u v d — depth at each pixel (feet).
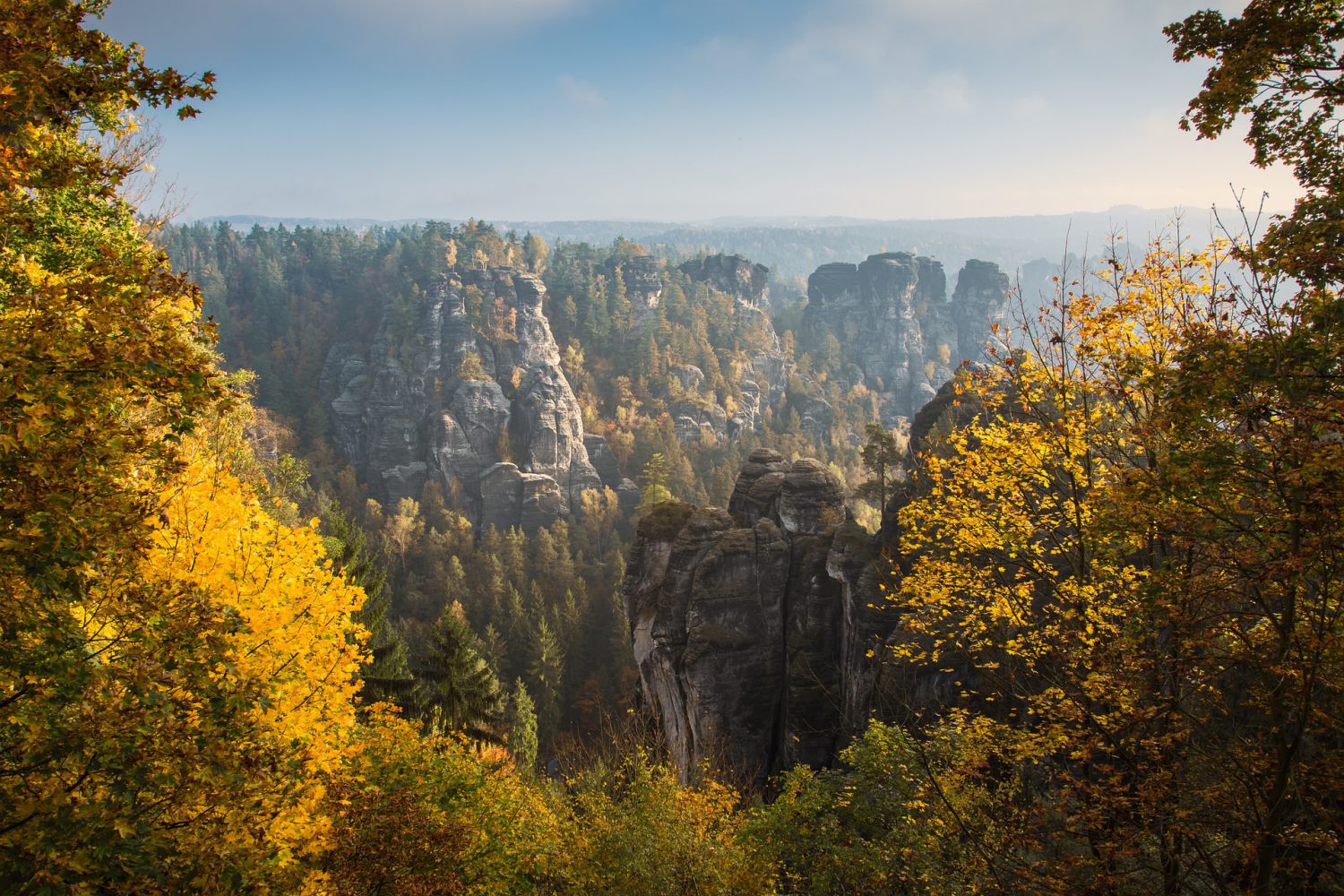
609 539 488.85
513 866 57.98
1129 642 42.63
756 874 61.52
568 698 321.93
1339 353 33.55
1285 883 41.65
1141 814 41.11
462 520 480.23
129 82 28.48
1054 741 49.70
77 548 24.29
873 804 63.21
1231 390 35.50
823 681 146.72
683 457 572.92
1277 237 36.70
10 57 25.66
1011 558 56.39
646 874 59.06
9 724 27.17
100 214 51.80
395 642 112.78
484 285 621.31
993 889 47.42
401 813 48.21
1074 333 51.06
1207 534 36.14
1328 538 31.50
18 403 24.38
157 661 27.20
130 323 26.04
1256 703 38.96
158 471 28.45
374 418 572.92
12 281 37.58
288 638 39.04
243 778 29.37
